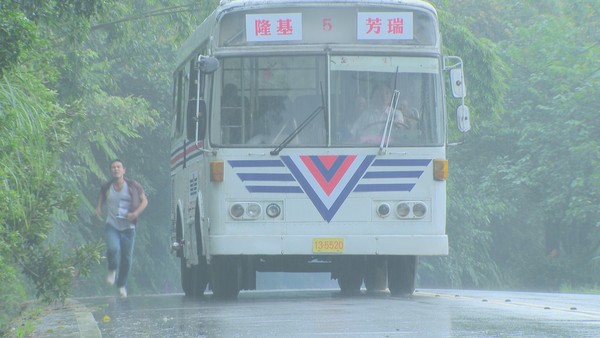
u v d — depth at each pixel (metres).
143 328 30.11
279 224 43.25
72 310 41.94
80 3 40.25
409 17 44.31
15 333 31.02
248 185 43.38
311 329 27.86
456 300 40.91
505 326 27.88
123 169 55.81
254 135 43.56
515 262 132.25
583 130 111.69
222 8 43.91
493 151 126.12
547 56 121.44
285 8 43.94
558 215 116.12
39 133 32.97
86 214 94.12
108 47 77.75
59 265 42.25
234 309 37.31
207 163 43.78
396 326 28.23
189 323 31.20
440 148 44.06
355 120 43.78
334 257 45.59
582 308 35.22
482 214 121.81
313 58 43.88
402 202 43.66
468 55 99.31
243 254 43.41
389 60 44.16
